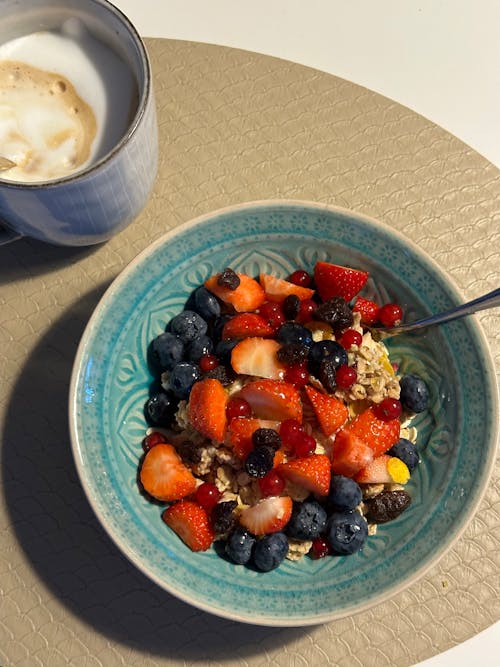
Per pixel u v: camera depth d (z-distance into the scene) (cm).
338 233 25
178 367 25
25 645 25
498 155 31
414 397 26
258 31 32
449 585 26
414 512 25
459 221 29
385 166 29
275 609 23
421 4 33
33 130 24
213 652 25
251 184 29
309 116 30
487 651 26
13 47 25
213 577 23
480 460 24
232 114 30
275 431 24
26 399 27
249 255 26
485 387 24
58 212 23
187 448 24
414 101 32
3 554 26
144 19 31
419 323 25
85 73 25
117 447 24
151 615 25
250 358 25
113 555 26
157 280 25
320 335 26
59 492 26
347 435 24
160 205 29
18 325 27
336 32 32
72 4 24
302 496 24
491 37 33
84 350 23
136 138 22
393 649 26
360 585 23
